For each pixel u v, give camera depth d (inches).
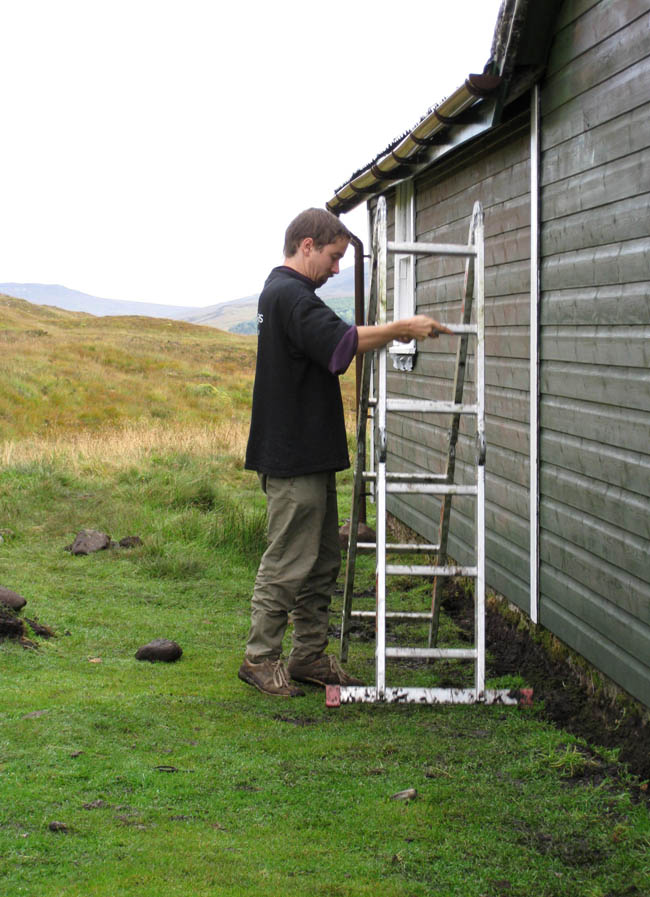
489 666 194.9
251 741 142.7
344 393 1406.3
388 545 189.8
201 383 1391.5
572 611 171.8
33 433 890.7
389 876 103.0
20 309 2824.8
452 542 263.0
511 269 205.6
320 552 171.5
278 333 157.2
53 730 139.6
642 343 139.5
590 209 159.8
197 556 296.4
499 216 213.8
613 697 155.1
